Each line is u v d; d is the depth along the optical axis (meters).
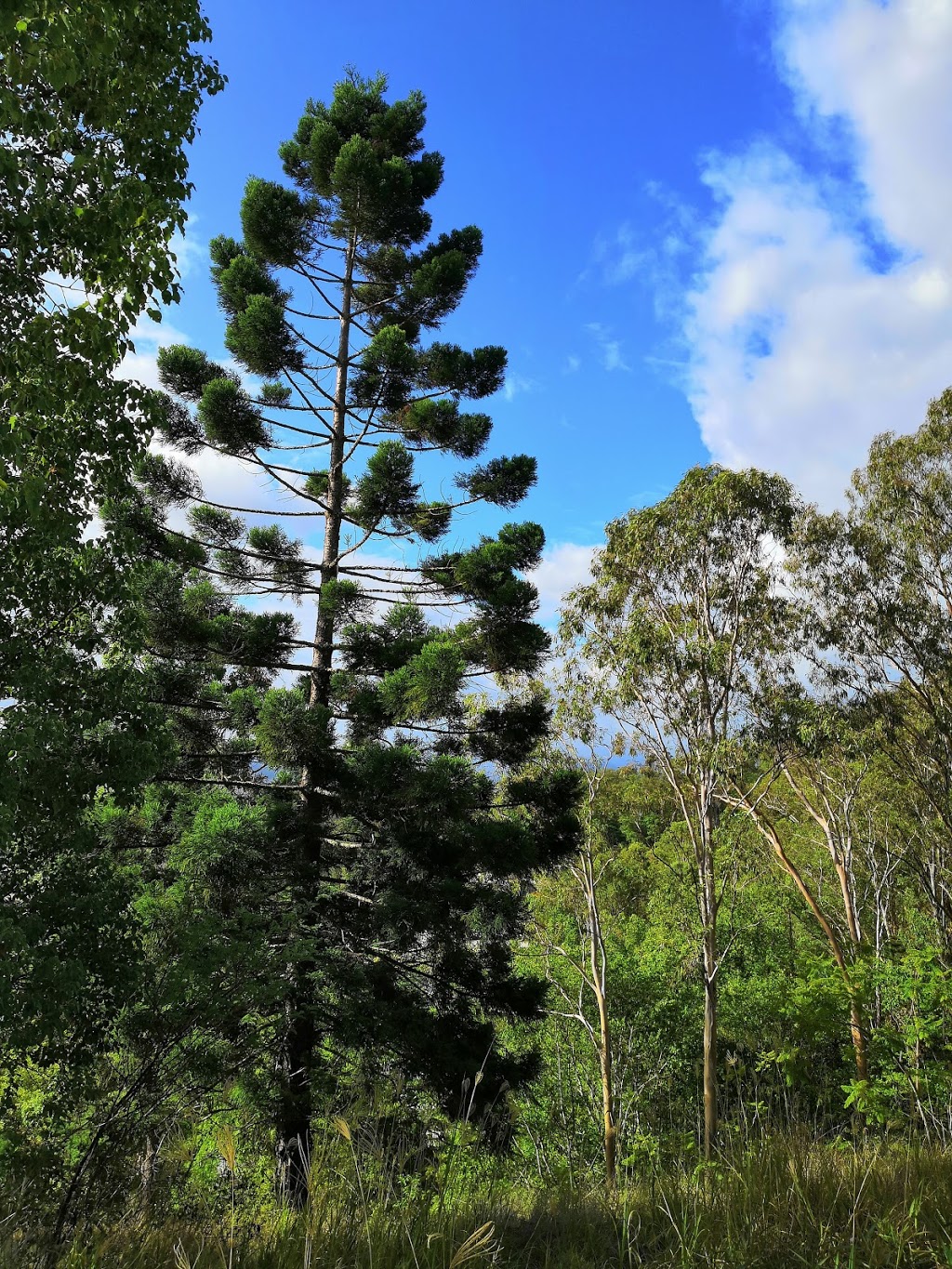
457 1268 2.73
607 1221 3.53
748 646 15.17
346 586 12.12
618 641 15.40
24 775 6.27
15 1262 2.72
